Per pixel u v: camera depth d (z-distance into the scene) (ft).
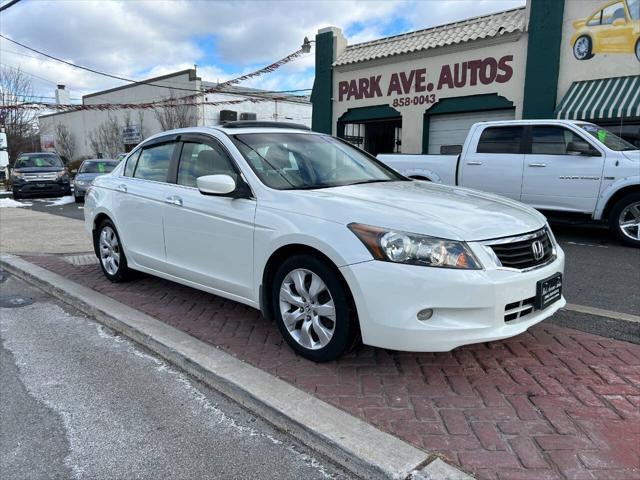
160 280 19.15
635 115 35.45
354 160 15.66
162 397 10.84
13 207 53.83
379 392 10.36
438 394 10.24
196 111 109.81
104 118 143.64
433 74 47.75
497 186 29.14
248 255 12.67
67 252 25.76
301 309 11.75
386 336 10.12
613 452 8.26
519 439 8.66
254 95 101.45
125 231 17.38
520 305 10.61
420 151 49.88
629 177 24.80
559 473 7.79
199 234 14.08
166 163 16.17
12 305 17.31
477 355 11.99
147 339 13.38
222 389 10.92
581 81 39.81
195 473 8.38
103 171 61.72
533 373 11.05
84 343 13.83
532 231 11.19
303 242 11.21
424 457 8.16
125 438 9.38
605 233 29.78
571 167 26.53
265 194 12.54
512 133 28.73
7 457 8.91
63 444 9.24
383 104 52.01
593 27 38.65
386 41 52.19
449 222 10.44
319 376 11.09
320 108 57.47
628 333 13.19
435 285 9.79
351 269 10.36
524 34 41.81
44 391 11.18
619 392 10.16
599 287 18.22
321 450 8.82
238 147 13.84
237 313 15.28
